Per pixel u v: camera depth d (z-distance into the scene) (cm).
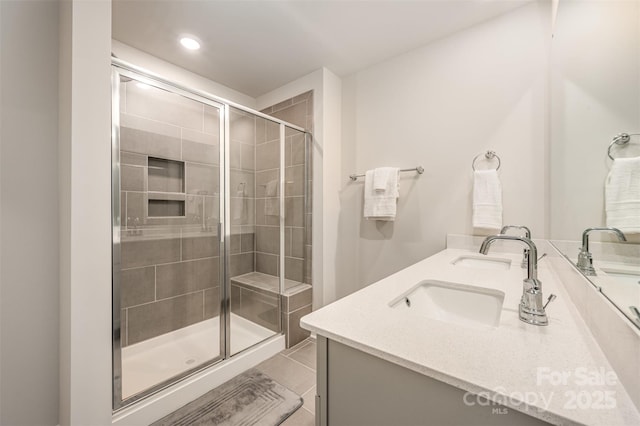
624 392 43
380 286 101
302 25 172
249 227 230
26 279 114
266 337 200
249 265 232
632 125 54
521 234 155
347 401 66
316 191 227
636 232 49
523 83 155
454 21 168
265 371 172
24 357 113
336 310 78
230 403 141
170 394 134
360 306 81
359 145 228
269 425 125
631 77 55
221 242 195
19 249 112
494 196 158
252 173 223
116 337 121
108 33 113
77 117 104
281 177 228
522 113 155
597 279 66
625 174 57
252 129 218
